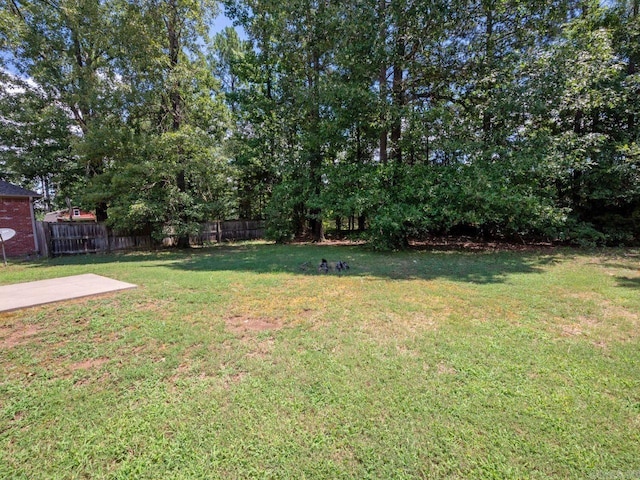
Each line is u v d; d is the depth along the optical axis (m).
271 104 12.98
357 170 10.28
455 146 8.53
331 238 14.95
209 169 11.30
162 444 1.88
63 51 12.15
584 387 2.38
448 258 8.27
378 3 8.88
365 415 2.11
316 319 3.81
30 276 6.48
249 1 11.89
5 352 3.01
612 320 3.69
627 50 9.27
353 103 9.18
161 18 10.60
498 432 1.93
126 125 10.77
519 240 11.34
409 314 3.94
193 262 8.26
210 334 3.39
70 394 2.37
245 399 2.29
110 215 9.91
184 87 11.30
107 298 4.61
